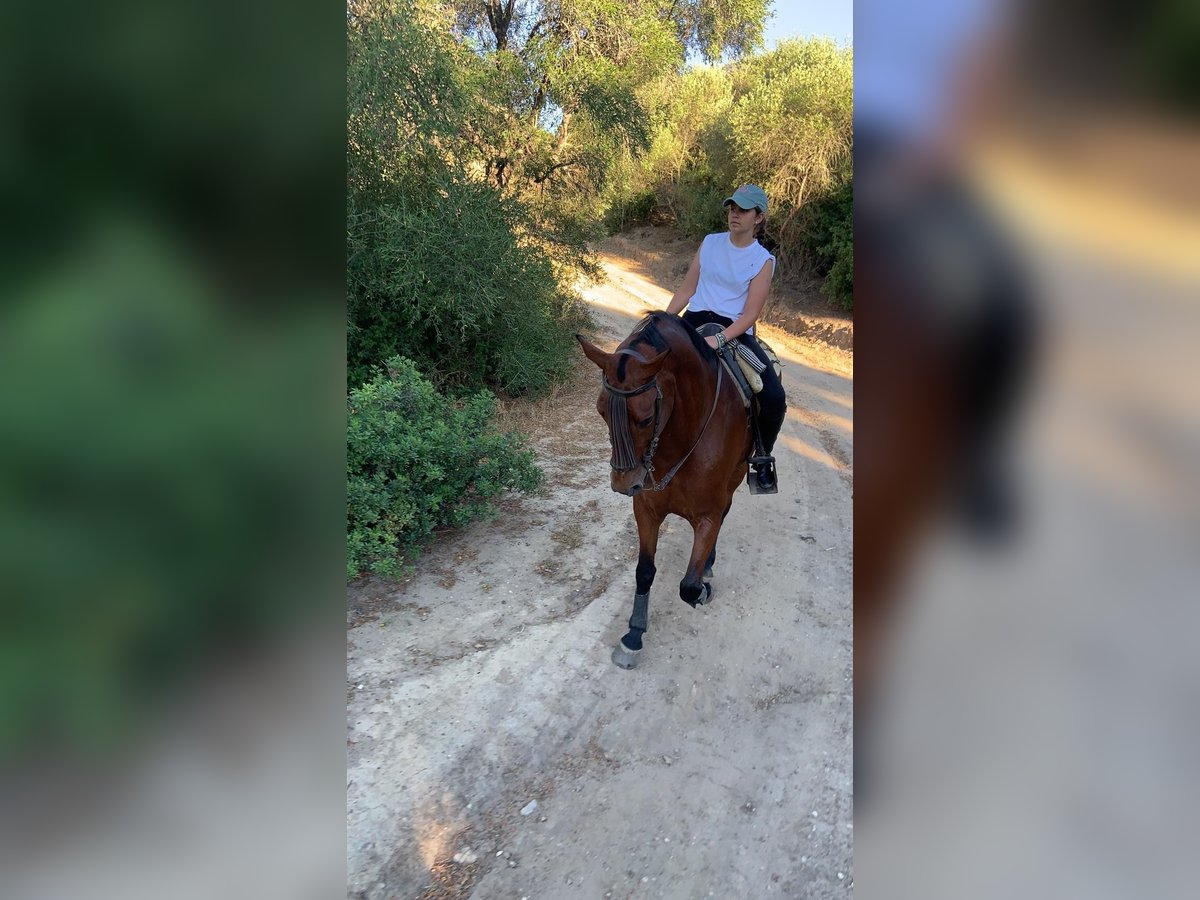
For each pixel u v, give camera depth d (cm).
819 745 286
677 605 383
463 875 224
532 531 464
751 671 331
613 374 266
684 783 265
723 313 346
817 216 1368
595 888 222
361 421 404
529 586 396
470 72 802
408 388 464
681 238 1914
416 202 681
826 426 762
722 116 1581
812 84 1320
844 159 1315
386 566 371
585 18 945
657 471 299
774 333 1276
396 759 265
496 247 696
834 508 535
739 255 341
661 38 984
